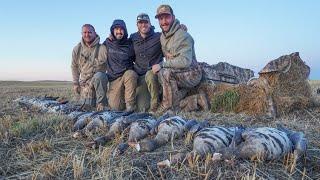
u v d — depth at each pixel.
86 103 2.87
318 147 1.58
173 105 2.48
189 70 2.48
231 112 2.37
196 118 2.18
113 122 1.96
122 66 2.75
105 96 2.81
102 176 1.37
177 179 1.33
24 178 1.43
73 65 3.09
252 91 2.38
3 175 1.49
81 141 1.87
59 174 1.44
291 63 2.37
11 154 1.72
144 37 2.66
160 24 2.49
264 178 1.29
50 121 2.21
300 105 2.32
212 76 2.69
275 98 2.29
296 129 1.88
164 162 1.40
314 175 1.34
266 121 2.10
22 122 2.27
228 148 1.40
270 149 1.36
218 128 1.50
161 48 2.67
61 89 7.89
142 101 2.72
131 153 1.60
